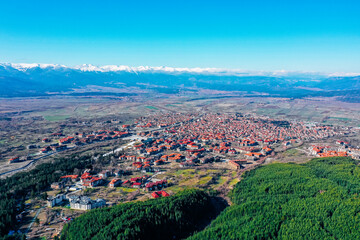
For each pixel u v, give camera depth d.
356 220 185.88
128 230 178.62
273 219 196.62
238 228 189.88
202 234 188.38
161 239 193.62
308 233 180.00
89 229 181.12
